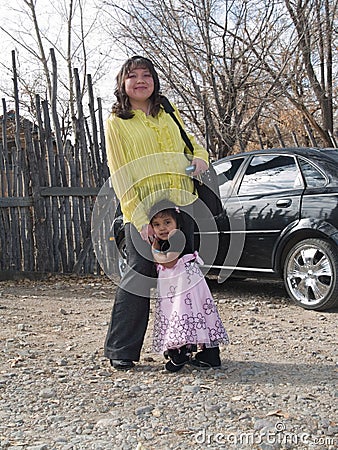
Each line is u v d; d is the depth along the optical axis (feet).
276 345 17.52
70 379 14.48
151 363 15.66
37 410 12.59
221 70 47.83
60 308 24.29
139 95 14.66
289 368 15.16
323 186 22.47
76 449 10.70
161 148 14.67
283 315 21.81
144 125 14.67
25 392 13.64
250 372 14.75
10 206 32.65
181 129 15.15
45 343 18.15
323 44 55.77
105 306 24.75
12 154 33.22
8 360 16.22
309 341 17.98
